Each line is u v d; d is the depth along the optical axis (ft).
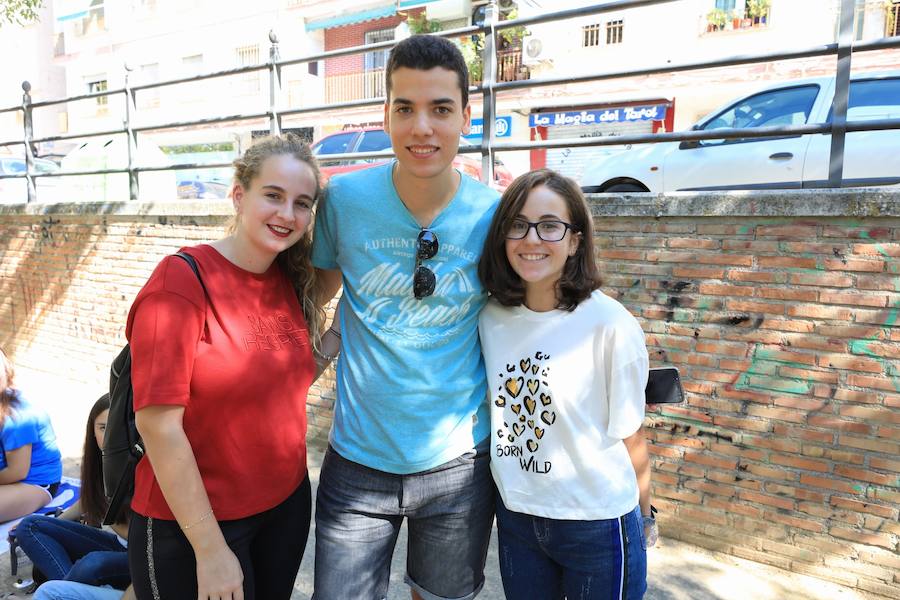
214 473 5.12
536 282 5.66
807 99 17.38
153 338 4.72
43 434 10.17
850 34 8.98
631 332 5.47
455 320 5.86
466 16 51.47
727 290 9.93
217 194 36.52
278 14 60.59
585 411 5.54
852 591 9.19
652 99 39.22
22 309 22.91
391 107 5.44
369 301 5.80
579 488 5.54
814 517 9.44
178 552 5.04
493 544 10.91
